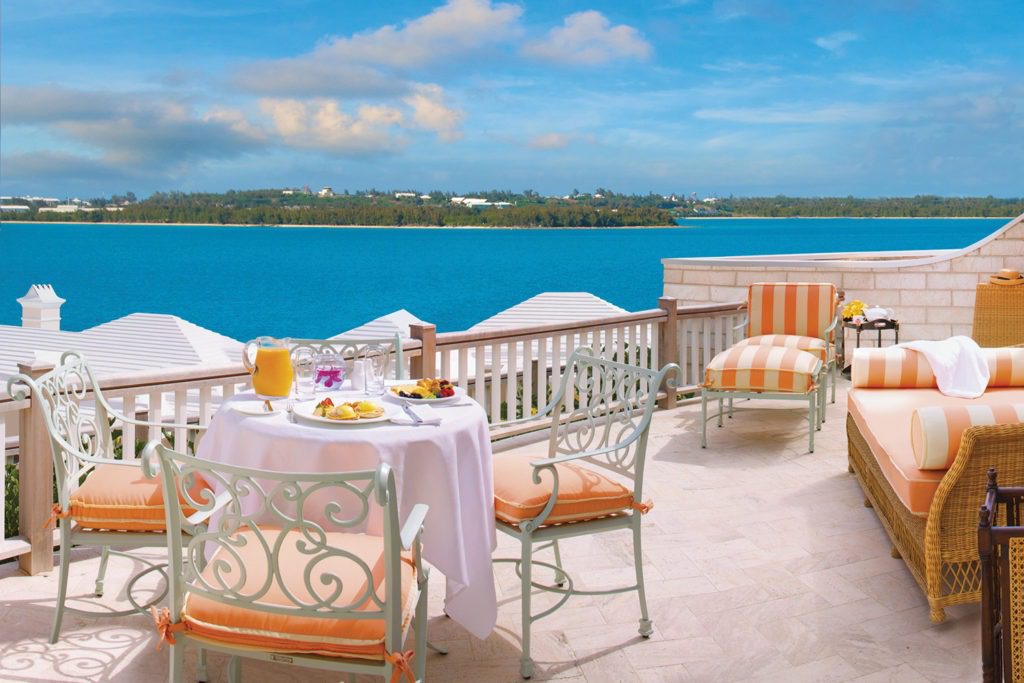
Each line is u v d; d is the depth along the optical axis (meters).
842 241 113.25
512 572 4.25
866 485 5.04
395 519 2.33
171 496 2.49
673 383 7.84
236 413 3.42
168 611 2.53
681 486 5.58
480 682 3.23
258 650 2.47
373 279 89.62
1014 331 8.77
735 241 113.75
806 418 7.54
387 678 2.40
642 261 96.31
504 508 3.40
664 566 4.30
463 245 113.38
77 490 3.41
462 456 3.29
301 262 102.44
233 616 2.48
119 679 3.19
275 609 2.42
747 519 4.96
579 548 4.53
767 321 7.50
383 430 3.17
